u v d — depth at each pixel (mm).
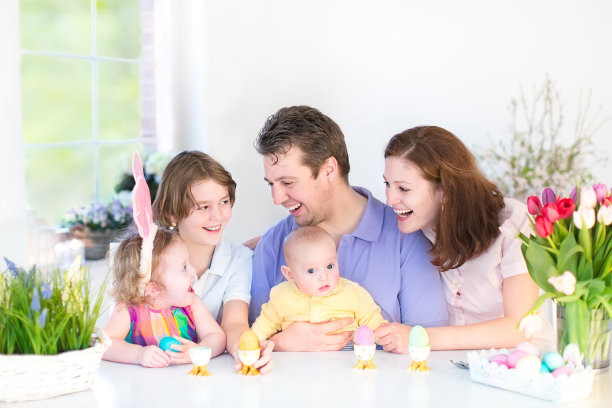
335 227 2344
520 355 1677
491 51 3734
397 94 3762
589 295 1684
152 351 1853
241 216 3607
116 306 1979
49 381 1615
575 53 3729
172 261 1975
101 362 1898
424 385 1701
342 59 3715
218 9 3445
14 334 1622
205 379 1760
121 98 3600
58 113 3516
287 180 2213
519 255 2059
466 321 2240
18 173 2564
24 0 3842
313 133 2199
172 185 2143
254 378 1763
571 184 3621
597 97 3740
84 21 3631
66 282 1675
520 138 3752
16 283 1646
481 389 1674
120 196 3338
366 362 1819
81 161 3455
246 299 2229
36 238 2855
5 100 2516
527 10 3713
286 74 3654
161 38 3570
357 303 2094
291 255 2049
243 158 3604
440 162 2055
